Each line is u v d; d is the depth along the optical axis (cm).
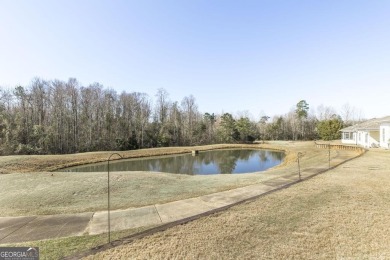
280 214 636
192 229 545
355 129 3344
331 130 4875
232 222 584
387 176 1082
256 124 6681
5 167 2230
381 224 563
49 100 4069
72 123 4025
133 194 1003
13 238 527
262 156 3425
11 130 3206
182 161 3088
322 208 678
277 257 427
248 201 757
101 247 464
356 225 560
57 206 856
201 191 977
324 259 421
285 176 1203
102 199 934
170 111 5812
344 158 1864
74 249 459
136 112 5097
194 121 5959
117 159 3167
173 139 5188
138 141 4584
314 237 504
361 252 443
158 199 880
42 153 3297
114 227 582
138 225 593
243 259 421
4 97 3775
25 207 839
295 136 6166
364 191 841
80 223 616
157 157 3534
